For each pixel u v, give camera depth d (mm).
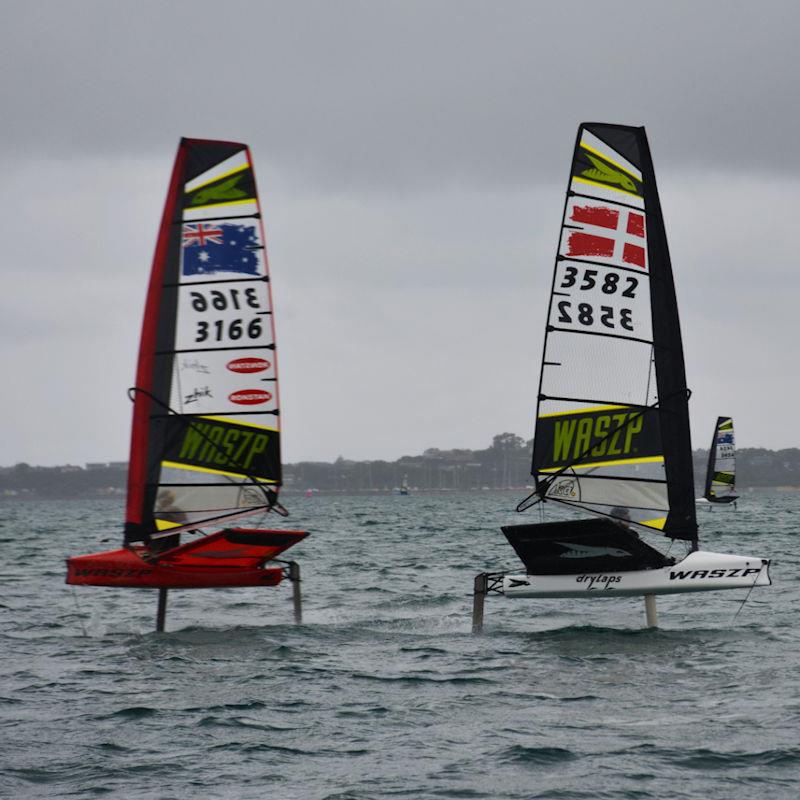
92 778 49000
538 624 87812
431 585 116625
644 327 80562
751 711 58062
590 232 80688
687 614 91625
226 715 58594
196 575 82500
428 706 60281
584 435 80625
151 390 81812
